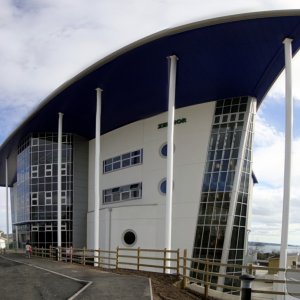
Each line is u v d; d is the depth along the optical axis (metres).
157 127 33.53
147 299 12.07
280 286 18.61
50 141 42.00
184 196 30.03
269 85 27.88
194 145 30.59
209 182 29.14
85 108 34.12
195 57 24.83
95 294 13.03
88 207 41.03
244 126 28.78
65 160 41.22
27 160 43.50
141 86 29.36
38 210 41.56
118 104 32.66
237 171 28.12
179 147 31.34
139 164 34.41
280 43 22.39
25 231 44.91
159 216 31.06
